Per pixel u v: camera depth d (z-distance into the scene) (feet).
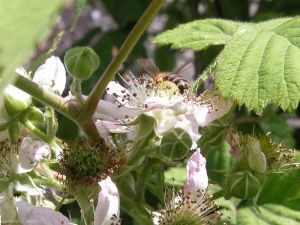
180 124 0.44
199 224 0.45
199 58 0.76
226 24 0.62
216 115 0.48
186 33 0.61
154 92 0.47
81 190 0.41
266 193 0.60
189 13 0.98
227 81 0.49
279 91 0.47
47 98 0.39
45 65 0.45
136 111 0.46
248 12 0.91
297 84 0.47
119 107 0.46
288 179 0.60
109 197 0.41
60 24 1.11
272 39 0.53
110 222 0.40
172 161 0.44
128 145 0.43
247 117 0.70
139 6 0.92
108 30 0.87
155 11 0.37
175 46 0.60
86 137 0.43
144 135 0.43
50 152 0.43
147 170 0.44
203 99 0.49
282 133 0.72
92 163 0.41
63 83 0.45
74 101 0.40
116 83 0.48
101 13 1.27
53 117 0.43
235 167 0.49
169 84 0.48
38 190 0.42
